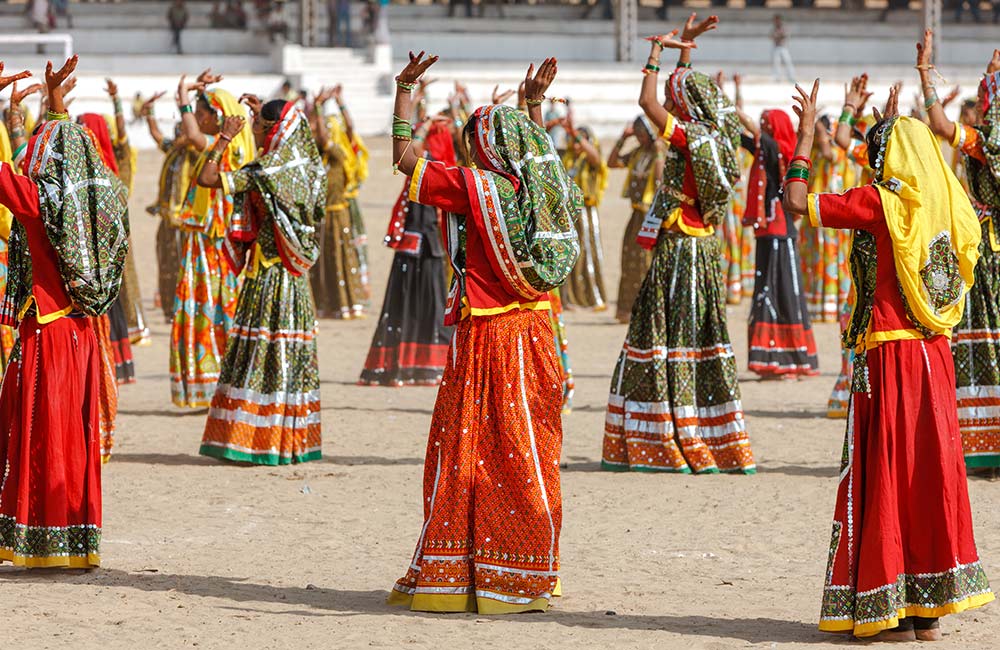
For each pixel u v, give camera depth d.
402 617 7.80
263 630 7.53
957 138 11.06
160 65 54.62
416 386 16.91
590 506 10.77
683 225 11.83
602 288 23.94
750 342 17.38
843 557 7.34
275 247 12.21
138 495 11.09
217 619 7.75
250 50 57.75
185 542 9.67
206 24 58.38
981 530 10.07
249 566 9.04
